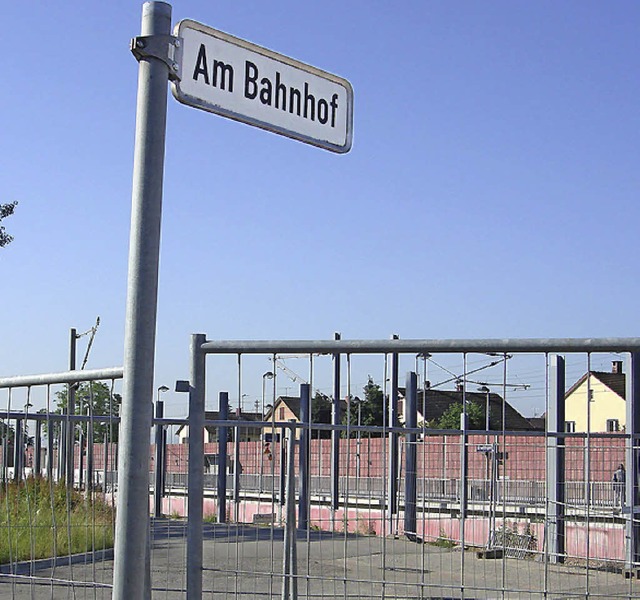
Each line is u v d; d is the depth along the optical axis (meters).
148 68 3.50
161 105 3.49
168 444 11.41
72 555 5.38
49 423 5.38
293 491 5.97
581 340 3.80
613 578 5.79
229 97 3.81
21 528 5.43
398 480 8.46
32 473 5.43
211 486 8.70
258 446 8.03
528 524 7.05
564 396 11.41
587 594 4.66
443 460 9.83
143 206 3.43
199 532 4.41
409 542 7.16
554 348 3.84
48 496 5.36
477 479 7.54
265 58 3.97
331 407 17.05
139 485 3.36
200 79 3.70
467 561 6.06
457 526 7.29
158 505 10.80
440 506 7.54
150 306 3.40
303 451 7.59
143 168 3.45
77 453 5.32
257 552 7.52
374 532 7.60
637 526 6.53
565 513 7.15
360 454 8.64
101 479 5.39
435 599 5.17
